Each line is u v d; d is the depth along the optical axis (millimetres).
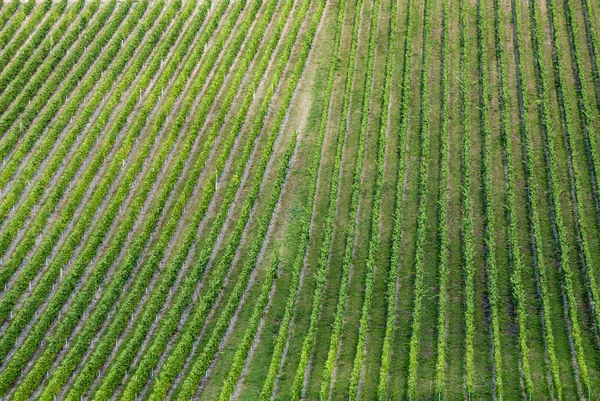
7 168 71938
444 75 80875
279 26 88625
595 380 56625
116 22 89688
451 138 76125
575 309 59812
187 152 73625
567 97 79500
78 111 79500
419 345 59438
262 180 72625
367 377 57219
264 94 81500
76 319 60812
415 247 66750
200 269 63594
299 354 59219
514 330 60125
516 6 89250
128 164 74062
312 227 68625
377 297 62969
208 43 88625
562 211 68875
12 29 88688
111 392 56062
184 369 58375
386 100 78500
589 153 73750
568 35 87062
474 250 66188
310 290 63844
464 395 55781
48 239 65875
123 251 67062
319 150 73688
